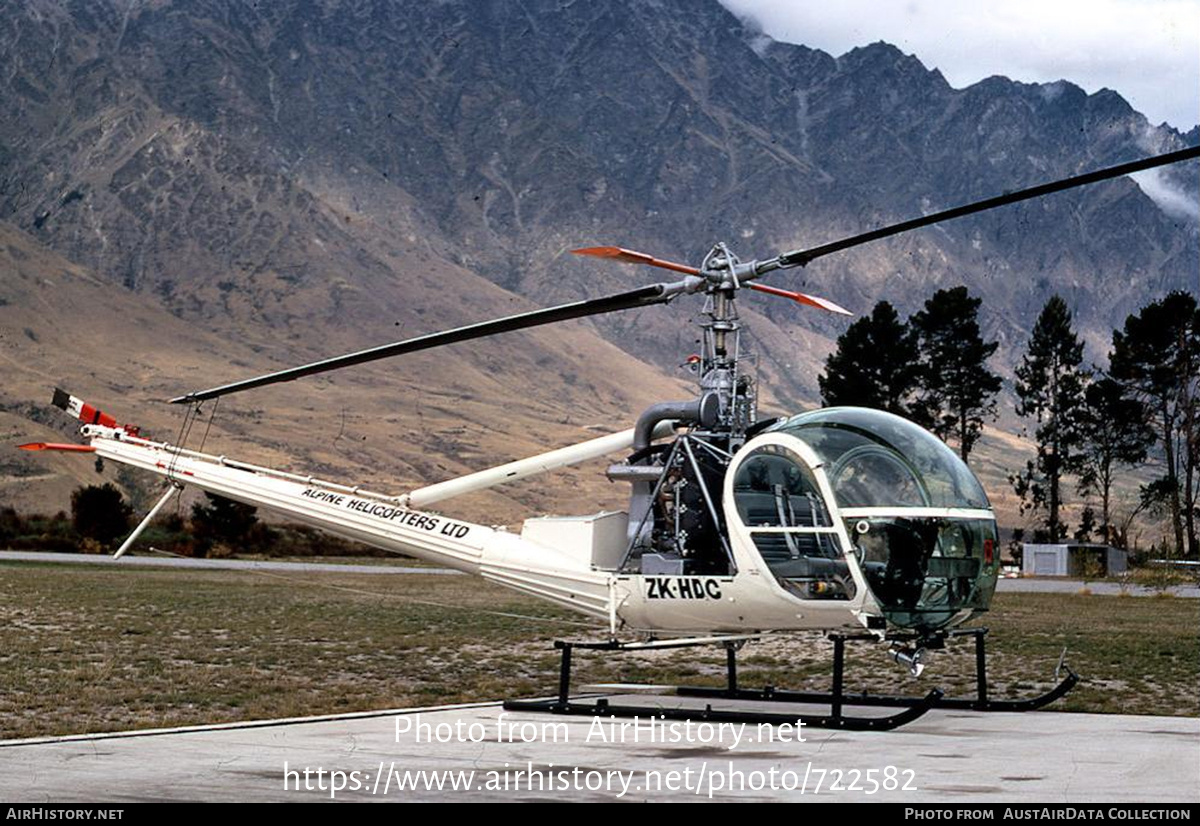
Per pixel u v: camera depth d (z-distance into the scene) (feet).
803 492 56.34
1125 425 344.08
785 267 58.44
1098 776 42.50
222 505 280.72
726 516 57.62
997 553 57.62
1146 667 84.43
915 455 56.18
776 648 94.32
